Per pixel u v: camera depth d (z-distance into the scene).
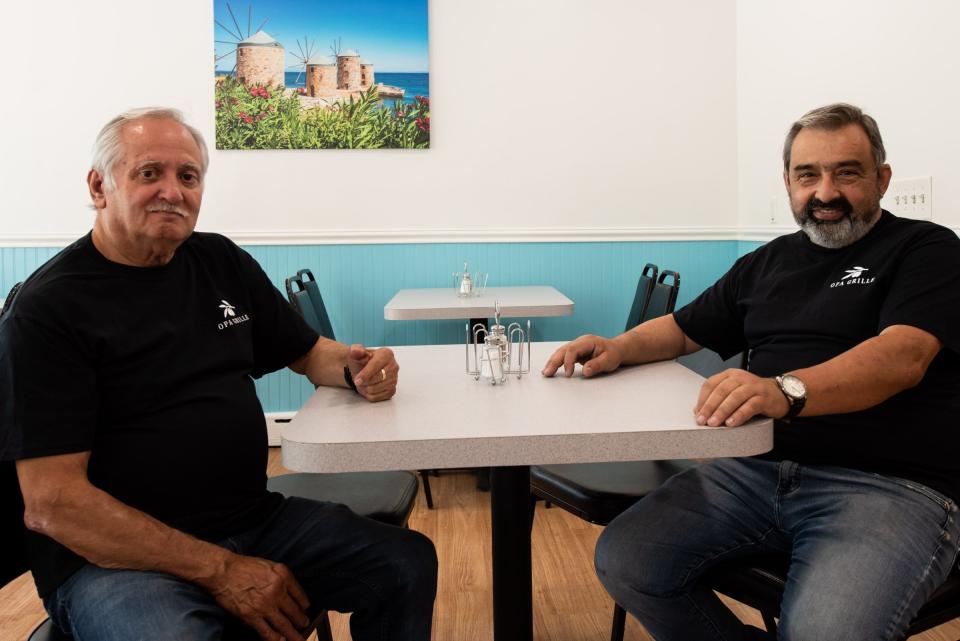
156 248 1.27
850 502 1.31
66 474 1.10
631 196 4.12
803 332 1.54
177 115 1.31
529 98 4.05
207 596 1.15
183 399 1.25
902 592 1.16
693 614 1.38
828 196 1.49
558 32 4.04
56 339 1.14
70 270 1.21
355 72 3.96
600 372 1.54
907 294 1.38
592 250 4.14
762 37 3.78
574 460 1.06
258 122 3.95
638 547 1.40
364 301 4.09
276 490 1.76
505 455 1.06
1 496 1.15
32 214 3.90
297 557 1.34
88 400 1.16
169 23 3.89
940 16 2.41
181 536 1.14
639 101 4.08
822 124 1.51
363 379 1.28
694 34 4.07
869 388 1.26
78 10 3.85
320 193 4.02
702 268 4.18
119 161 1.23
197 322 1.33
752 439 1.10
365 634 1.40
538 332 4.14
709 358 1.90
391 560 1.33
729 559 1.40
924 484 1.33
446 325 4.11
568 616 2.12
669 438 1.08
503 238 4.09
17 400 1.09
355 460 1.05
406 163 4.04
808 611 1.17
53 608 1.14
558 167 4.09
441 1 3.98
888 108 2.73
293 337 1.54
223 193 3.99
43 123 3.88
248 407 1.35
